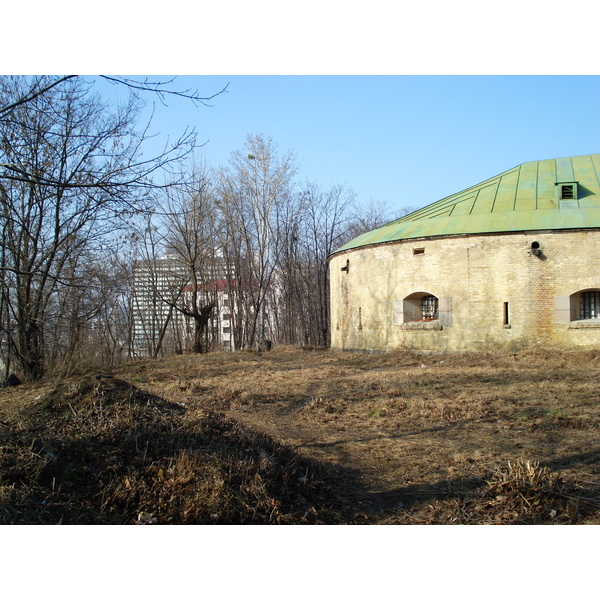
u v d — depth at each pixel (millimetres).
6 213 15586
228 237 41844
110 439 7047
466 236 23781
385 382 16875
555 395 13648
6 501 5195
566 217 22656
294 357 27547
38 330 20359
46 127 10680
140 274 38344
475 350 23484
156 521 5594
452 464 8266
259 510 6059
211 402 14055
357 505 6789
